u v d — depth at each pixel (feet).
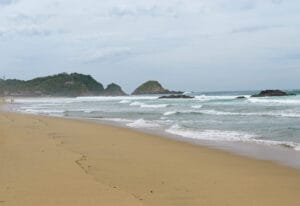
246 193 25.45
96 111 139.74
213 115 101.14
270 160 38.70
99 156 38.96
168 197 24.03
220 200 23.65
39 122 81.46
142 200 23.07
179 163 36.40
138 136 59.67
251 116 93.76
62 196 23.15
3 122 77.97
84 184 26.04
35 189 24.58
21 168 30.83
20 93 581.53
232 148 47.32
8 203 21.62
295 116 89.30
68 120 93.45
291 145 48.85
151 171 31.96
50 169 30.58
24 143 45.47
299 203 23.27
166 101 213.25
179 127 74.18
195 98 236.43
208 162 37.27
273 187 27.25
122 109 148.25
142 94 576.20
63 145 45.91
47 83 622.54
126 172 31.24
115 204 21.76
